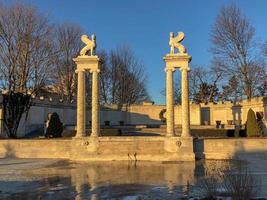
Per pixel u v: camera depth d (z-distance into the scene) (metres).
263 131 43.31
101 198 14.65
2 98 42.31
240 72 53.88
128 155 30.58
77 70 32.03
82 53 32.31
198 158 30.94
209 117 56.59
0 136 40.38
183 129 30.52
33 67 42.91
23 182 18.83
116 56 69.12
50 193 15.78
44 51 43.56
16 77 42.22
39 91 47.25
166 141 30.28
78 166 26.33
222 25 54.12
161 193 15.45
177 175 20.91
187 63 30.69
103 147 30.88
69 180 19.41
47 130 38.47
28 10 42.53
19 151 33.00
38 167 25.69
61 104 53.09
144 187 17.00
